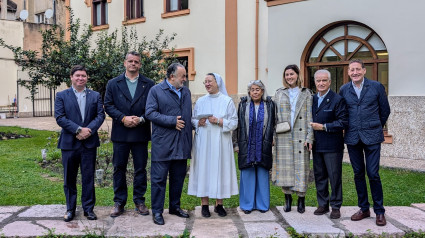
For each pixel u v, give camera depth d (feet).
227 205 18.65
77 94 16.15
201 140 16.76
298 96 16.98
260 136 16.92
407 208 17.87
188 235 14.60
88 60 29.58
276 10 34.17
